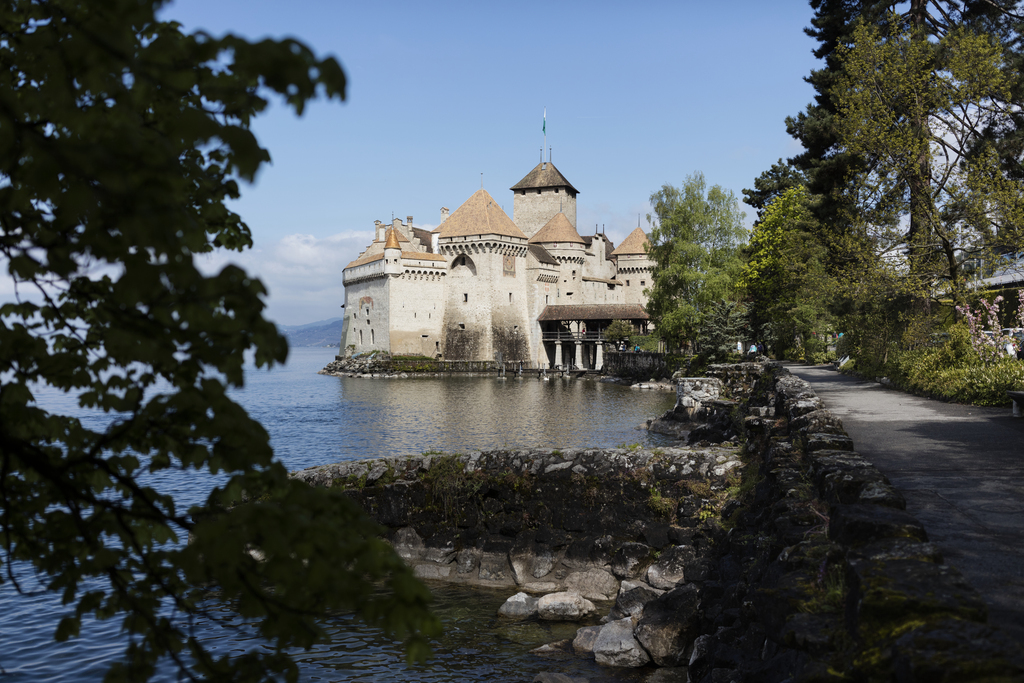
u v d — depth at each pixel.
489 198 115.94
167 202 2.87
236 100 3.36
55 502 4.21
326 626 13.96
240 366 3.27
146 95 3.15
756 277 74.06
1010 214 21.23
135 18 2.87
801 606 5.40
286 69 2.73
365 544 3.19
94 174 2.63
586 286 128.25
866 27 25.55
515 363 112.69
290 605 3.27
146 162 2.84
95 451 3.70
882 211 24.61
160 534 4.23
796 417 14.85
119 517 3.62
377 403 67.31
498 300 113.94
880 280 24.53
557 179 129.00
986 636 3.79
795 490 8.80
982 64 22.92
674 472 16.91
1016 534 6.88
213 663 3.75
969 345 22.19
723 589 11.86
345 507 3.57
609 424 46.94
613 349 111.69
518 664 12.20
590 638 12.77
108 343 3.67
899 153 23.36
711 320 68.56
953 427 14.47
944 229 22.94
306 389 90.31
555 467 17.66
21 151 3.06
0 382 4.03
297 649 13.02
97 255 2.92
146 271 2.77
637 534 16.44
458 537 17.81
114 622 14.59
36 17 3.84
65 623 3.97
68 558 4.18
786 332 72.38
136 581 4.02
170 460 4.16
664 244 76.31
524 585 16.58
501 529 17.58
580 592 15.86
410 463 18.95
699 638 10.26
